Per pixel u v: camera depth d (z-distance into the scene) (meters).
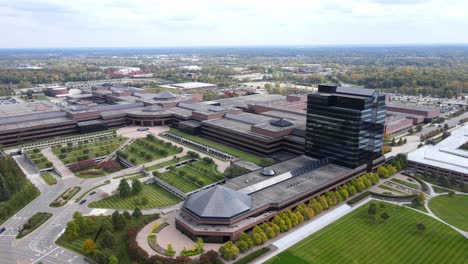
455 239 129.62
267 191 153.62
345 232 134.12
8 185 170.62
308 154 197.12
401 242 127.62
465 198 164.00
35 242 130.50
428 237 130.75
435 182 182.38
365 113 170.75
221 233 126.31
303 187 157.38
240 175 178.88
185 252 118.94
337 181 169.38
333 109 177.50
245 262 114.94
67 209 157.00
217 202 134.88
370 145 183.50
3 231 138.75
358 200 159.88
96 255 115.75
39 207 159.00
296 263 115.25
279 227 133.12
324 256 119.06
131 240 124.94
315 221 142.12
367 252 121.38
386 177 187.38
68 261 118.56
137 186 171.88
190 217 135.50
